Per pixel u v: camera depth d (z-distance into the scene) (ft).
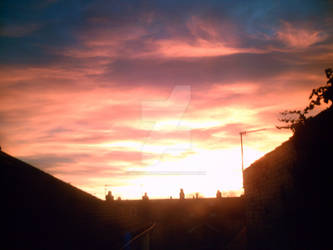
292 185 26.94
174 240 103.19
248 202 44.55
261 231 38.27
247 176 45.01
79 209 24.27
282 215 30.25
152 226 59.82
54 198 20.85
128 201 123.85
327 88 19.36
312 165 21.86
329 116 19.39
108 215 32.99
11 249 11.76
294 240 27.04
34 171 21.56
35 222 15.70
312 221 23.06
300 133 22.24
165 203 123.24
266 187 35.58
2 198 14.89
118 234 28.89
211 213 115.34
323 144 20.27
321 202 21.25
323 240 21.20
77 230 19.84
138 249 45.24
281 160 29.30
